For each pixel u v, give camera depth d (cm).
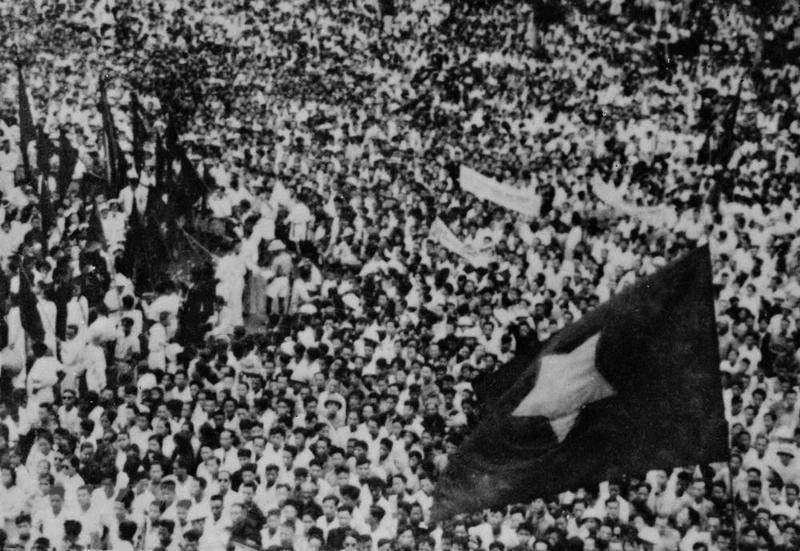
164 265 2400
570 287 2544
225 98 4022
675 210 3105
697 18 4891
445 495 988
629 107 4147
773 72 4566
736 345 2280
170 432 1820
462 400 1914
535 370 983
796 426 2003
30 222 2708
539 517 1650
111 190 2800
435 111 4075
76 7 4538
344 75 4428
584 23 5041
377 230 2852
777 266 2820
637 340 968
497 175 3391
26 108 2825
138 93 3947
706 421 954
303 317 2277
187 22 4712
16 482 1691
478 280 2584
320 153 3506
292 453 1750
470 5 5028
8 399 1931
